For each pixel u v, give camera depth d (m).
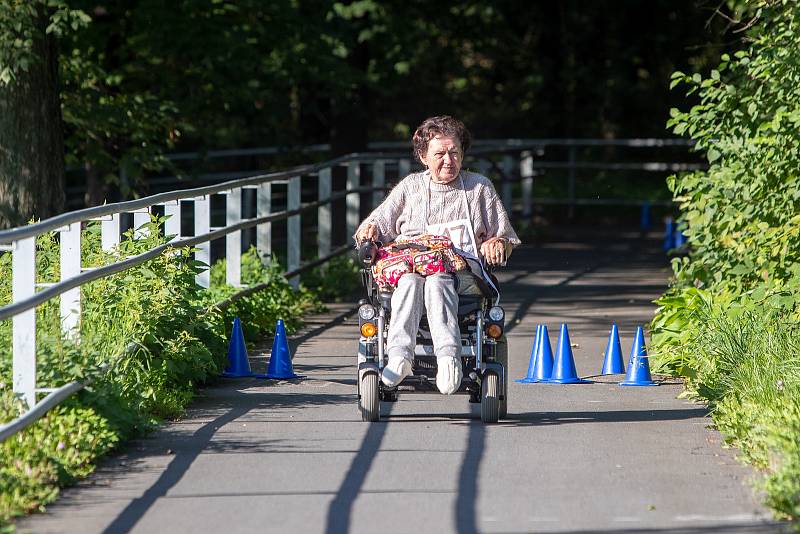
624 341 21.69
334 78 37.78
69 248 13.39
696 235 19.78
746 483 11.42
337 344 21.14
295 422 14.34
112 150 34.81
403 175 36.25
